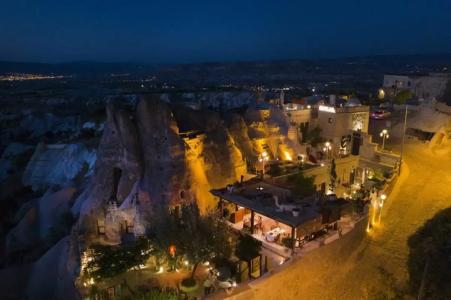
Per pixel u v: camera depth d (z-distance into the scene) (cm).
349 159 4944
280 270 2494
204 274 2689
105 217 3284
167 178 3192
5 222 5619
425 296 2445
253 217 2977
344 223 3142
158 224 2802
